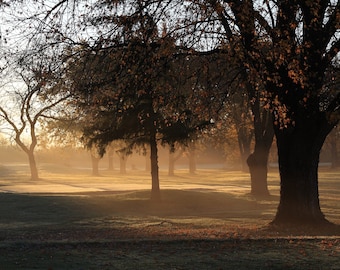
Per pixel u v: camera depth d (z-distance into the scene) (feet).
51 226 61.11
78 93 43.14
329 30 42.22
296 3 39.60
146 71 41.39
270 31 40.34
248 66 40.57
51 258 32.30
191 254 33.30
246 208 81.51
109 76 43.60
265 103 48.75
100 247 35.88
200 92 43.75
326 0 41.57
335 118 37.52
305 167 48.44
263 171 95.25
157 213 76.28
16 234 53.21
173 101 44.47
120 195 92.17
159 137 85.71
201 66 43.62
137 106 72.33
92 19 41.06
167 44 40.24
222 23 42.88
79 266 30.17
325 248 34.58
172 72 43.93
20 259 32.01
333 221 58.08
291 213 49.16
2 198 89.76
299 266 29.53
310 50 41.60
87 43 41.88
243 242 37.29
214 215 70.85
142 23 40.57
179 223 61.46
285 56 39.06
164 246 36.09
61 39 41.04
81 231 55.52
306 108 45.65
